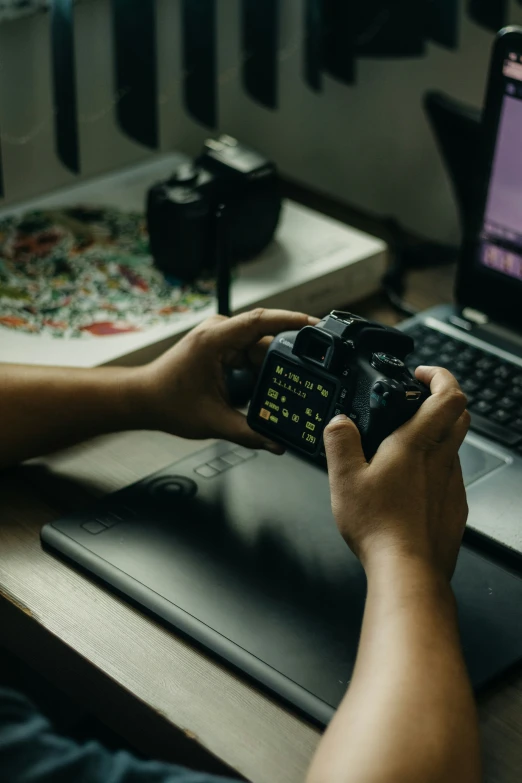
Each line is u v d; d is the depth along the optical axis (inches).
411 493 25.0
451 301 44.6
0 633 30.0
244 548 29.6
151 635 27.3
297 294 41.7
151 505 31.3
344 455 25.8
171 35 52.1
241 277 41.8
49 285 40.9
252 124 57.6
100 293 40.7
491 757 24.2
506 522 30.3
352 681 22.7
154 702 25.1
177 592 27.9
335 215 51.8
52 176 50.9
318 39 48.9
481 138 36.9
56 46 42.3
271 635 26.5
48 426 32.7
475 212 38.1
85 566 29.1
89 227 44.9
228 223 35.2
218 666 26.3
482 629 27.2
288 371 29.7
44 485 33.1
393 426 26.1
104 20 48.7
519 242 37.0
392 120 52.7
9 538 30.8
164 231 40.5
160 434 35.8
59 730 45.6
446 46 48.3
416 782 20.2
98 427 33.1
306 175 57.8
